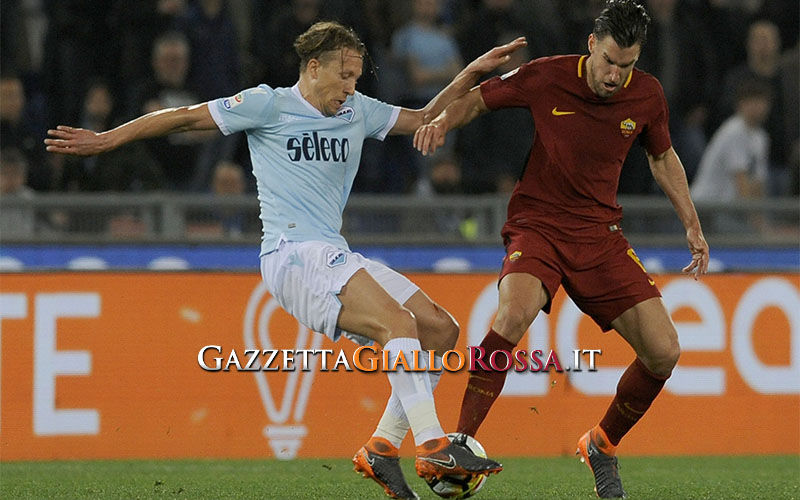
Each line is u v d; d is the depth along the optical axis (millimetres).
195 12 37781
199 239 29219
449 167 35625
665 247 30531
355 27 39094
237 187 35344
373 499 17750
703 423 27344
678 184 17859
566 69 17094
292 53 38188
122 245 28906
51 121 38000
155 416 25719
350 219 31047
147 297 25891
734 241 30922
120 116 37094
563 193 17094
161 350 25859
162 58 36844
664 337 16875
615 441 17797
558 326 26922
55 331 25531
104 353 25672
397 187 37625
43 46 38500
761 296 27734
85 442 25500
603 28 16312
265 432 25969
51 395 25453
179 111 16031
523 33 39812
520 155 37281
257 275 26266
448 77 39000
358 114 16625
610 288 17078
